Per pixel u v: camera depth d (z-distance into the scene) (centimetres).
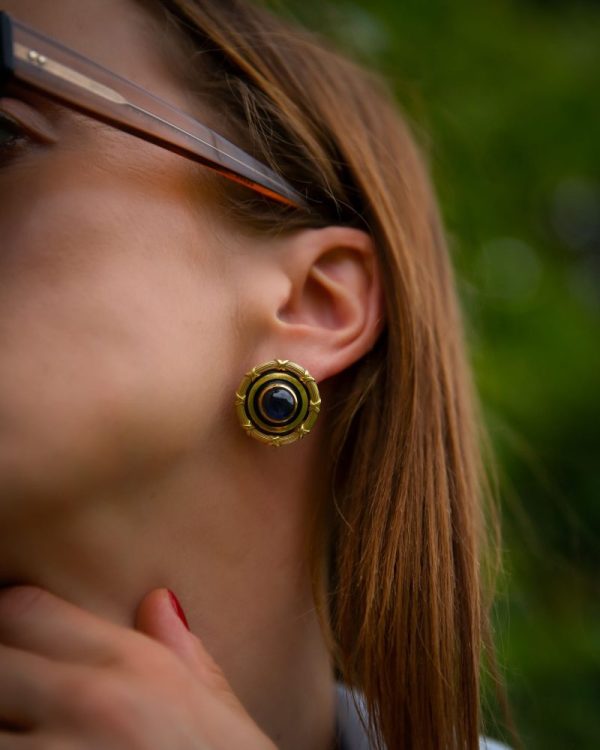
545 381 85
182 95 54
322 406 54
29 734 47
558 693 78
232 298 52
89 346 48
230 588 52
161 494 50
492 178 89
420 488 55
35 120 50
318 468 54
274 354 52
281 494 53
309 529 54
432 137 84
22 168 50
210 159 52
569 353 87
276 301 52
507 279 91
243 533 52
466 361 63
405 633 54
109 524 49
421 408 56
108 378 48
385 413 55
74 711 47
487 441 65
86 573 49
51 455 48
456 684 54
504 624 78
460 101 86
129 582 50
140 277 50
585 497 84
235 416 51
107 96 51
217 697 49
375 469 55
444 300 62
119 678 48
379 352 55
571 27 95
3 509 47
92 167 50
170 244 51
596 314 96
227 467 51
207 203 52
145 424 49
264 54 59
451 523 56
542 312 89
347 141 58
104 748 47
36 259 49
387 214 57
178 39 55
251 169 53
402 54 82
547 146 90
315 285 54
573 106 89
